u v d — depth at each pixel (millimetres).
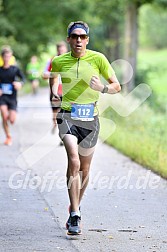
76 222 11812
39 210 13867
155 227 12562
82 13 66375
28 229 12273
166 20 97000
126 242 11477
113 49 53469
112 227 12531
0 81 23484
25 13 66500
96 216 13391
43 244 11258
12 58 23562
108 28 60281
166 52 102000
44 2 66375
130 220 13086
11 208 14000
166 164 18141
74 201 11781
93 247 11125
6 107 23625
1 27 63156
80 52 11750
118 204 14516
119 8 43938
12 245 11164
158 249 11047
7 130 23938
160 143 21531
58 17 66938
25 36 67812
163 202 14734
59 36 70688
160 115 32906
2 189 15945
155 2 39312
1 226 12461
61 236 11820
